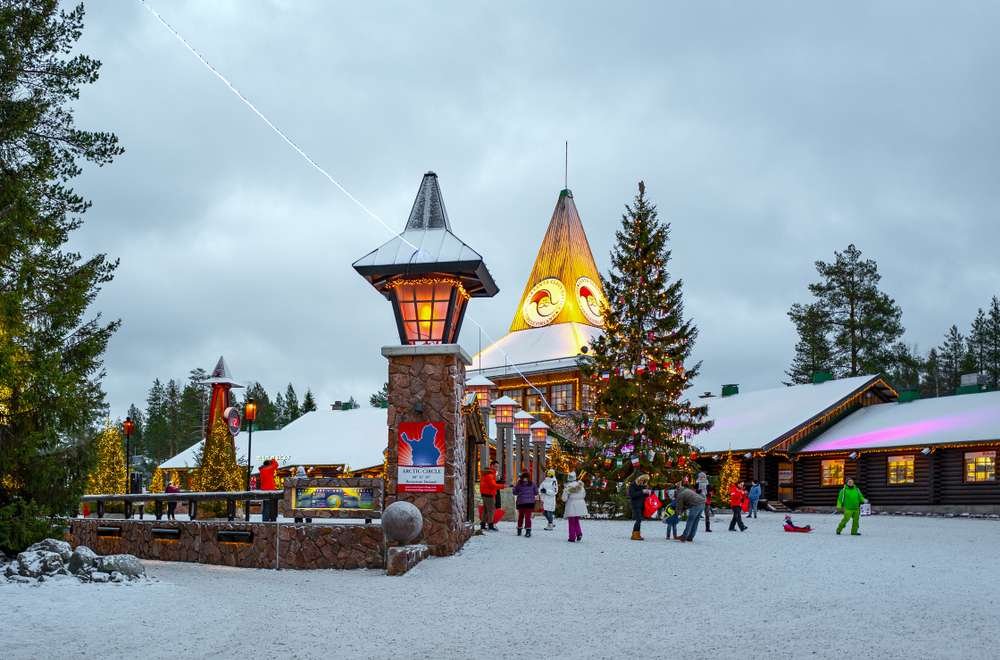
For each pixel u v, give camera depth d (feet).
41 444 52.08
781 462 159.33
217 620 35.17
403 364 62.34
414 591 44.45
